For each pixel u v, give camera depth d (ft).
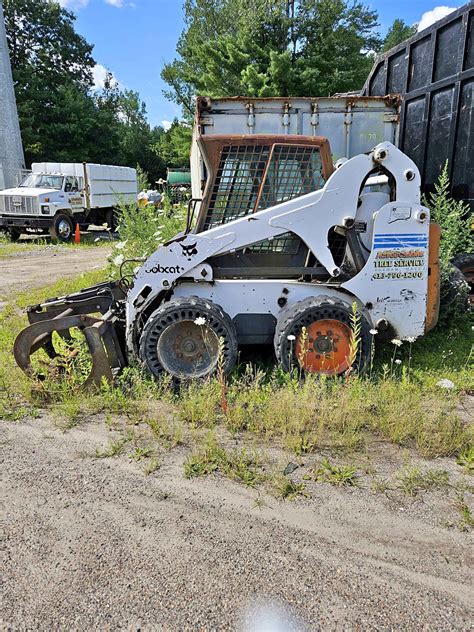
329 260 13.99
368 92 29.45
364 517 8.77
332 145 24.45
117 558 7.83
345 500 9.23
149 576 7.45
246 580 7.35
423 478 9.80
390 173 13.61
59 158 124.67
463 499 9.20
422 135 23.39
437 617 6.70
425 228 13.85
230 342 13.61
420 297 14.28
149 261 13.93
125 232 27.14
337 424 11.66
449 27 21.12
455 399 13.24
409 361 15.12
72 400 13.11
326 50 82.48
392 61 26.02
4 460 10.75
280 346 13.69
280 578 7.39
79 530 8.50
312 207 13.64
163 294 14.33
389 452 10.83
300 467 10.28
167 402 13.23
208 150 13.79
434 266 14.53
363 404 12.32
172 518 8.79
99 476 10.09
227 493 9.49
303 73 76.59
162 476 10.08
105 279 30.81
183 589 7.20
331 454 10.73
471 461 10.32
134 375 13.55
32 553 7.97
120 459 10.74
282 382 13.78
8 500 9.35
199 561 7.75
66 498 9.39
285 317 13.73
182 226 25.88
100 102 164.35
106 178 72.02
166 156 167.32
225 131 24.06
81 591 7.20
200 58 94.38
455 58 20.92
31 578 7.45
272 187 14.12
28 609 6.91
